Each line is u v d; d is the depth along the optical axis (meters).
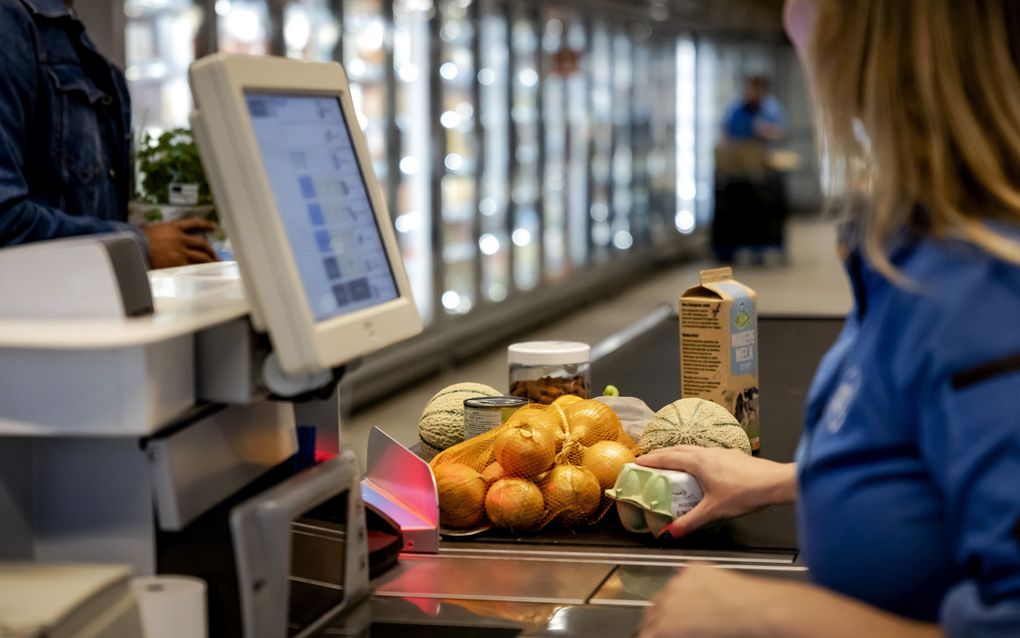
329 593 1.35
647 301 12.73
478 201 9.80
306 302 1.15
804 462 1.06
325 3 7.25
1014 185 0.95
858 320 1.06
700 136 18.77
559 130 12.07
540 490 1.69
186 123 5.89
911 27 0.97
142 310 1.15
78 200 2.62
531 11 11.13
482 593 1.44
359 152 1.39
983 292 0.91
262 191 1.13
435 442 1.96
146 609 1.10
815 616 0.98
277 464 1.38
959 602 0.87
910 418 0.95
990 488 0.85
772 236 15.07
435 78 8.69
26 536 1.18
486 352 9.68
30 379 1.09
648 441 1.79
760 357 3.02
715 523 1.62
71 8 2.66
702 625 1.02
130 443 1.16
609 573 1.51
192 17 5.92
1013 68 0.95
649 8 14.29
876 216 0.98
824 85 1.04
